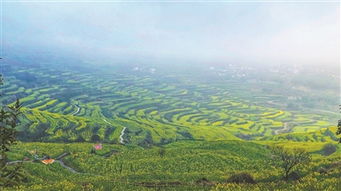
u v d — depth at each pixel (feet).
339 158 343.67
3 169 134.41
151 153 535.60
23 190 199.00
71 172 431.02
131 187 231.91
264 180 257.75
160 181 273.95
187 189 221.05
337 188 175.73
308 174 256.93
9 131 131.44
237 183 236.43
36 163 441.27
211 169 424.87
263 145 636.48
